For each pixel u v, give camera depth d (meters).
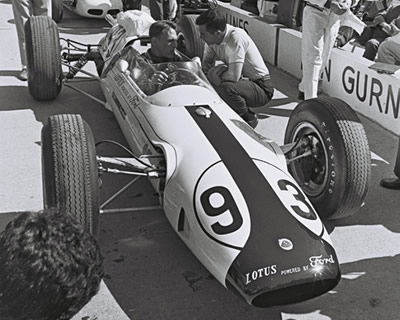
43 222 1.06
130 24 5.91
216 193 3.29
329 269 2.95
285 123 6.23
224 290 3.46
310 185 4.21
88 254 1.05
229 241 3.02
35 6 7.20
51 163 3.29
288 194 3.37
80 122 3.52
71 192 3.26
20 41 7.17
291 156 4.32
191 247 3.31
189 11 10.20
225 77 5.58
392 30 7.72
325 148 3.92
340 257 3.85
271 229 3.07
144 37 5.67
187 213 3.31
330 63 6.87
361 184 3.85
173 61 4.96
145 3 11.98
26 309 0.98
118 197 4.53
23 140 5.57
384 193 4.75
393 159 5.42
